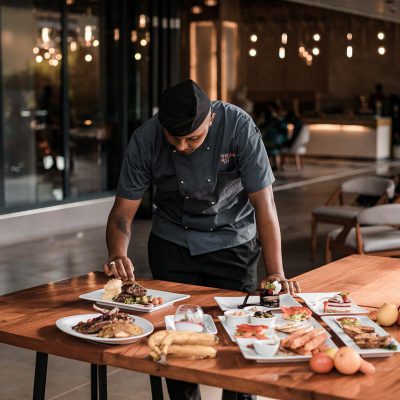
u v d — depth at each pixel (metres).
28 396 3.78
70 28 9.21
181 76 18.08
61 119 9.23
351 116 18.22
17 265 7.12
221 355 2.19
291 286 2.77
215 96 17.89
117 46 9.71
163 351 2.13
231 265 3.17
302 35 21.27
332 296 2.83
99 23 9.56
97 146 9.73
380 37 17.58
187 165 2.97
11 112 8.70
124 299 2.70
